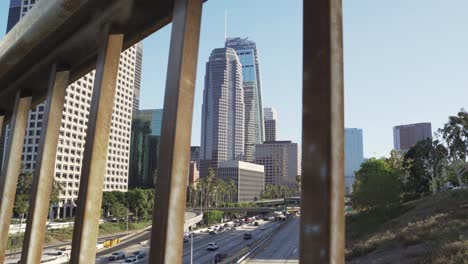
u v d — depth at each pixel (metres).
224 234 103.31
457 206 44.53
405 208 59.41
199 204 160.62
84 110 136.00
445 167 82.69
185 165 7.04
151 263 6.75
